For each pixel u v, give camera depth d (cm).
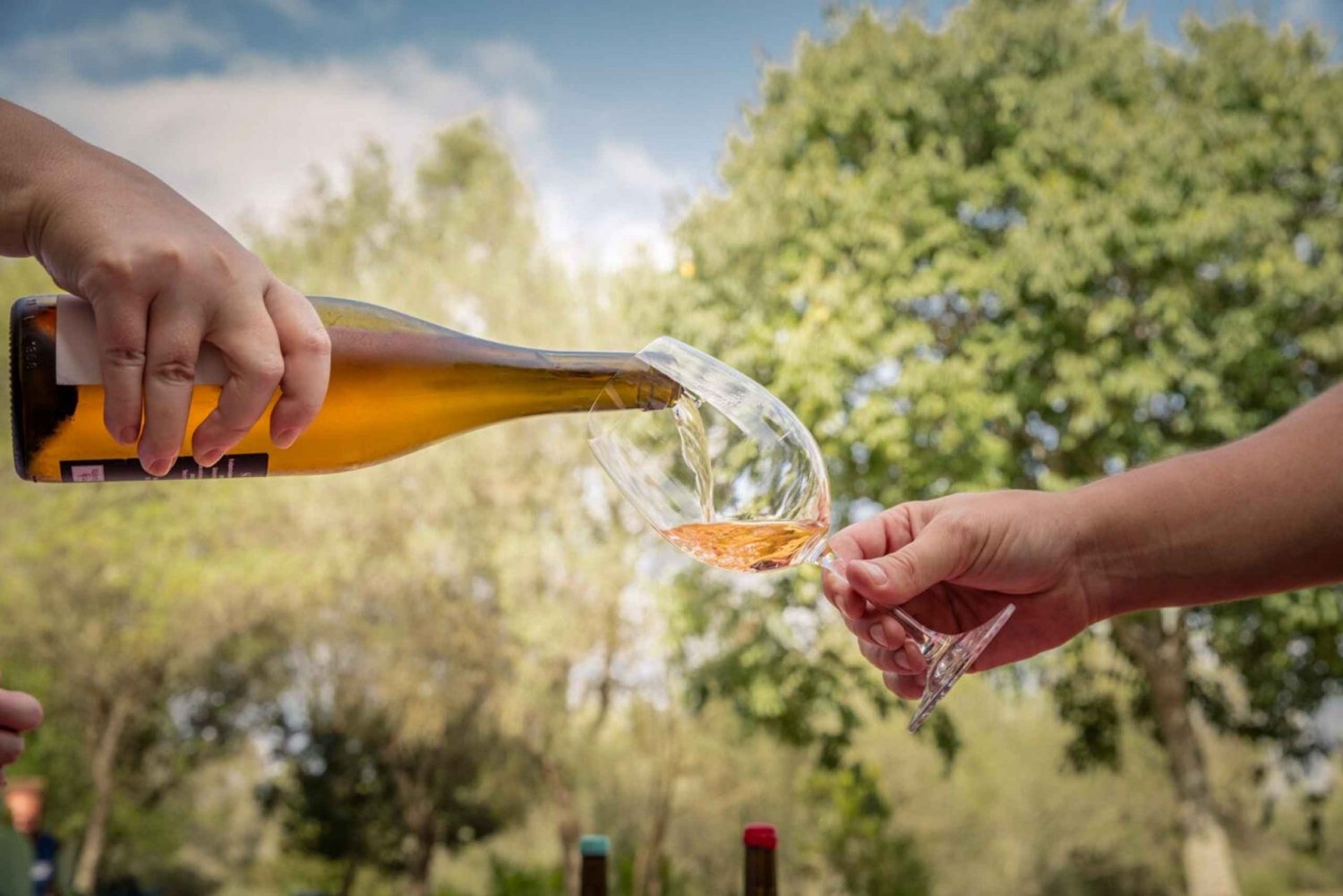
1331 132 1085
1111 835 1652
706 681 1102
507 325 1216
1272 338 1100
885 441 977
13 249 78
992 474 983
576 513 1188
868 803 1403
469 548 1247
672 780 1287
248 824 2162
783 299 1047
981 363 1002
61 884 747
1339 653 1102
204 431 79
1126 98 1119
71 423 94
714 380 115
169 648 1653
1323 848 1728
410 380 118
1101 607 122
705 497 114
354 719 1777
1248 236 1041
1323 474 116
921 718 107
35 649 1631
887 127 1076
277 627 1677
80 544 1513
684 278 1074
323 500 1281
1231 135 1080
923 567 115
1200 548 118
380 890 2034
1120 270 1084
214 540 1505
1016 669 1158
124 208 74
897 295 1011
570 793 1408
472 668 1320
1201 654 1245
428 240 1617
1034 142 1045
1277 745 1255
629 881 1324
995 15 1133
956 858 1611
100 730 1788
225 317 76
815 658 1090
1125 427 1032
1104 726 1293
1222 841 1154
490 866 1764
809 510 115
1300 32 1145
